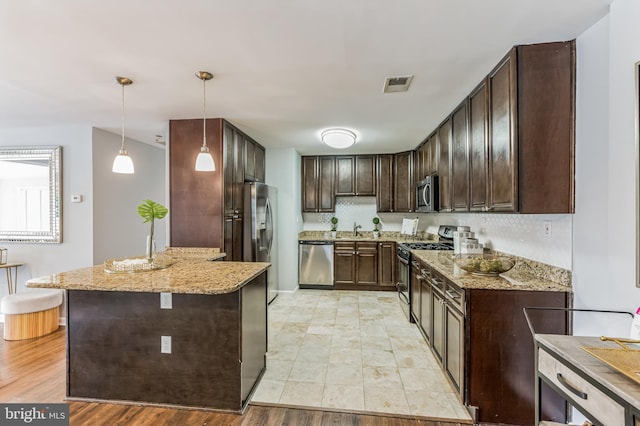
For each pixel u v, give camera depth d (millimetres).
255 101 2809
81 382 2217
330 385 2410
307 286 5328
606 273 1671
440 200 3496
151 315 2162
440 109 3021
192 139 3355
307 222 5852
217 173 3328
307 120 3404
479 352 1989
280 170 5035
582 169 1808
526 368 1953
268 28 1703
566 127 1864
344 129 3740
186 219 3354
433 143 3822
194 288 1866
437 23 1671
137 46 1880
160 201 4977
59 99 2754
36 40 1806
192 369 2133
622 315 1571
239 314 2100
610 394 1015
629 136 1515
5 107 2975
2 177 3807
